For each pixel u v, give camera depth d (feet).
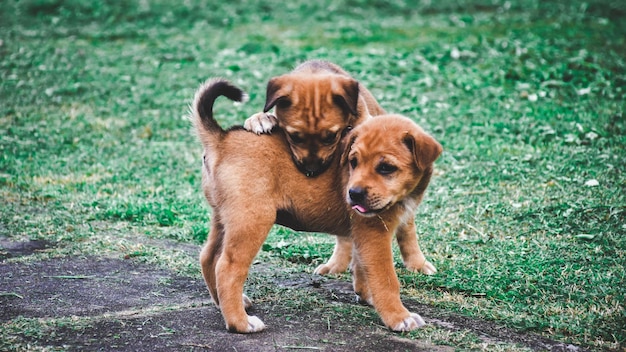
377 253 16.79
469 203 25.40
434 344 15.71
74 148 32.86
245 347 15.44
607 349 15.69
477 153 30.14
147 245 22.62
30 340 15.60
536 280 19.34
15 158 31.27
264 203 16.53
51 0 62.03
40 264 20.85
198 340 15.80
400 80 40.91
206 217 25.13
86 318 16.92
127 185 28.50
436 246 22.15
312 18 58.85
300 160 17.25
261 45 49.70
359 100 20.81
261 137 17.21
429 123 34.12
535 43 46.21
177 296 18.71
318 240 23.41
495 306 18.03
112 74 44.11
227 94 17.61
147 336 15.98
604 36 48.42
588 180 26.48
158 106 38.68
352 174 16.60
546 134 31.71
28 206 26.07
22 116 37.01
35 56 47.85
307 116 18.39
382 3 62.13
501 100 37.17
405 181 16.60
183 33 54.75
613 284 18.76
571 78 39.58
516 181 27.12
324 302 18.37
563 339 16.19
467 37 49.57
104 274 20.18
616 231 22.36
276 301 18.44
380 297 16.70
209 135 17.11
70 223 24.40
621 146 29.91
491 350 15.39
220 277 16.37
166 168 30.50
